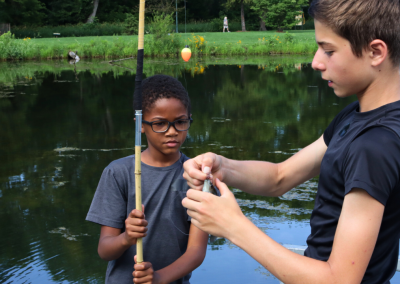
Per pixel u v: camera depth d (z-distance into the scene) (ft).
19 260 8.71
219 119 22.11
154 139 4.82
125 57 61.72
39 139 18.49
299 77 39.50
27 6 102.89
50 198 11.99
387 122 3.07
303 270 2.94
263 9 106.42
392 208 3.05
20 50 57.88
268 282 7.70
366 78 3.22
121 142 17.94
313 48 67.56
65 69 46.70
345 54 3.18
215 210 3.19
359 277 2.89
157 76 4.93
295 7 103.30
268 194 4.68
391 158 2.87
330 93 30.73
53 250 9.11
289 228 9.95
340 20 3.10
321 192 3.54
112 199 4.95
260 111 24.32
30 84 34.88
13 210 11.22
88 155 16.06
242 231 3.12
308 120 21.86
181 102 4.79
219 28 120.16
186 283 5.37
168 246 4.92
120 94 30.48
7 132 19.76
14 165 14.90
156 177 4.97
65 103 26.96
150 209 4.92
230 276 7.95
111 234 4.89
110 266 5.03
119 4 132.98
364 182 2.86
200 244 4.94
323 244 3.52
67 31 102.78
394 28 3.06
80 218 10.75
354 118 3.36
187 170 3.75
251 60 57.52
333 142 3.48
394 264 3.52
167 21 65.21
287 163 4.62
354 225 2.89
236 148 16.60
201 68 47.01
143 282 4.35
